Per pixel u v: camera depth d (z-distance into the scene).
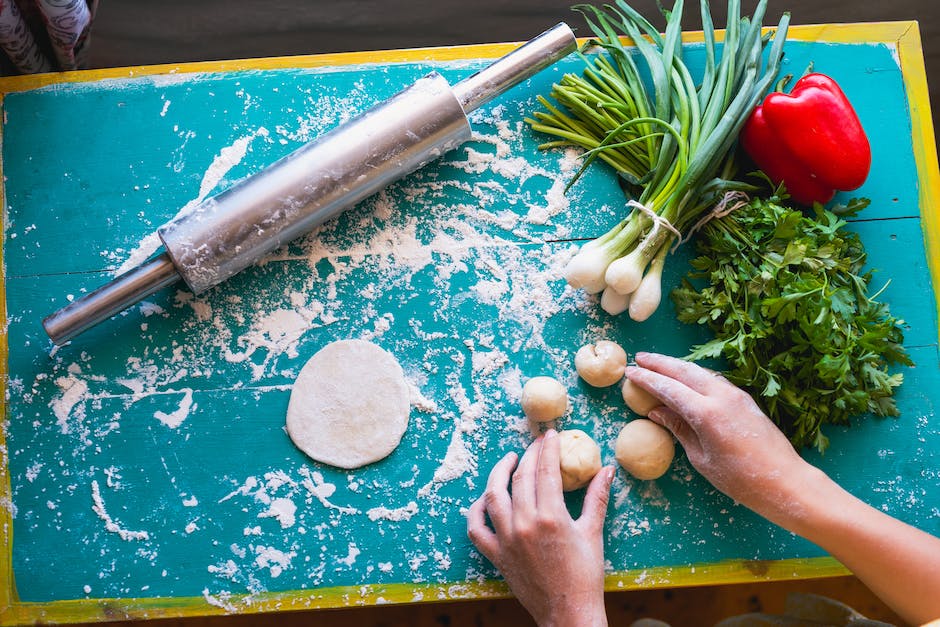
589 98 1.12
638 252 1.05
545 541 0.98
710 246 1.10
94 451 1.09
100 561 1.08
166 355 1.11
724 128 1.05
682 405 1.01
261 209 1.04
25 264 1.13
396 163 1.07
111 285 1.04
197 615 1.06
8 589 1.07
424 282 1.13
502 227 1.14
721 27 1.39
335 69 1.17
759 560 1.08
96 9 1.28
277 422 1.10
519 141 1.16
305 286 1.12
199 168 1.15
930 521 1.08
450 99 1.05
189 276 1.04
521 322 1.12
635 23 1.21
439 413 1.11
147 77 1.16
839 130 1.04
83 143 1.15
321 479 1.09
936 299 1.13
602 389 1.11
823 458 1.10
